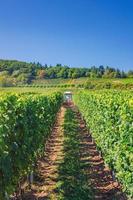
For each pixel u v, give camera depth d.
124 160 11.84
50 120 26.91
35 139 15.95
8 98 12.39
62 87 119.19
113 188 14.27
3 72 190.50
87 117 31.73
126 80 82.38
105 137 16.75
